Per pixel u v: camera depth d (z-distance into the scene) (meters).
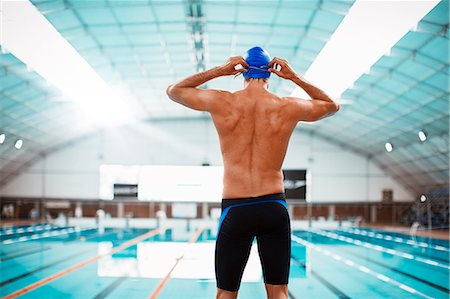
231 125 2.08
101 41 13.15
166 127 25.62
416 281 7.62
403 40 11.20
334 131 23.69
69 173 25.12
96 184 25.12
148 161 25.31
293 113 2.09
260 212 2.00
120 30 12.45
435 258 10.76
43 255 10.46
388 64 13.15
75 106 18.77
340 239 15.88
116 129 25.52
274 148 2.06
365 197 25.48
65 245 12.67
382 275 8.18
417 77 13.34
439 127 16.75
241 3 11.05
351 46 9.98
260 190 2.03
